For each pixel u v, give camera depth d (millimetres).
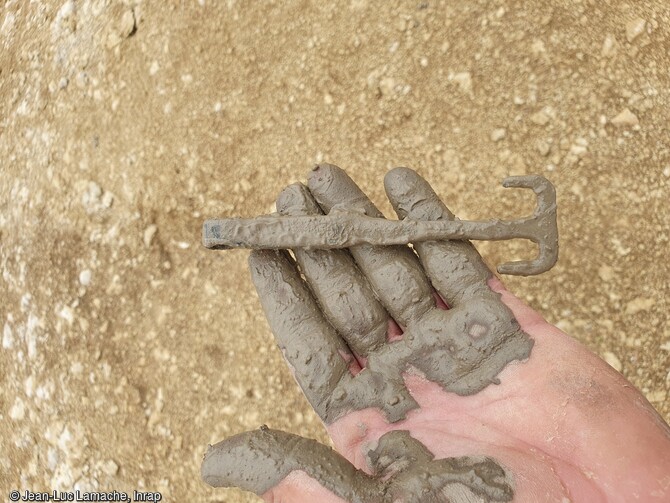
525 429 179
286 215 196
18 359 309
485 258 273
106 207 297
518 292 269
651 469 163
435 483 160
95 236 297
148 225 293
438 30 279
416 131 279
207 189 292
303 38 291
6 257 313
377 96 282
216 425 282
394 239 190
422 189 199
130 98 301
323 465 165
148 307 291
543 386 180
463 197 272
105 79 305
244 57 294
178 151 295
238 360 282
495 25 273
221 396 282
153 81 300
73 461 297
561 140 267
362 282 196
